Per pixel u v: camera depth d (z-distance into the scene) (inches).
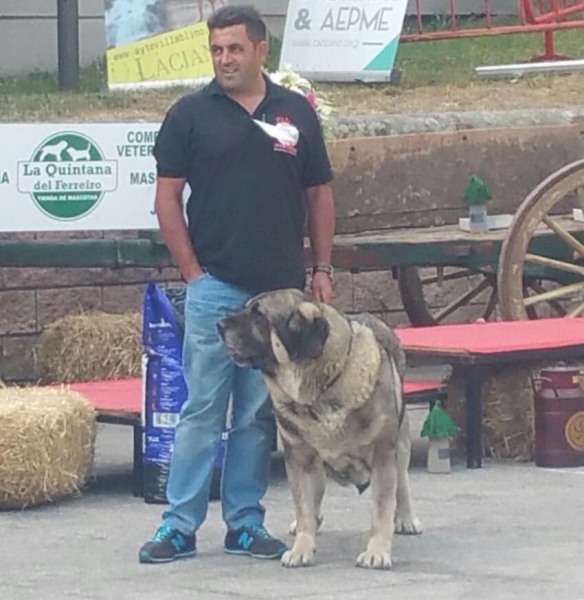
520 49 690.2
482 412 399.5
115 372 464.4
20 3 645.3
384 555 294.8
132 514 346.9
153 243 447.2
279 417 292.4
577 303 488.4
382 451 293.3
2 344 484.7
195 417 302.0
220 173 292.7
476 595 274.4
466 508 343.9
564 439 387.9
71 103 522.0
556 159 502.9
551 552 304.8
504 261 445.4
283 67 504.1
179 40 539.5
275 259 296.0
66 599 277.0
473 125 518.9
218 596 277.3
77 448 359.6
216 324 292.2
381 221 474.0
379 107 550.3
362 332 289.9
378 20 589.9
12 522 339.9
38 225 434.0
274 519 337.7
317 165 301.1
